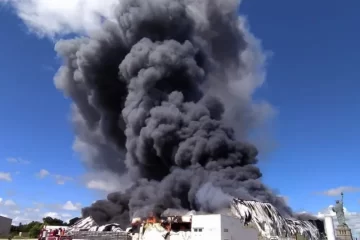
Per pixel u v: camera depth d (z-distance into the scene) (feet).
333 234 150.30
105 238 208.23
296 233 235.61
